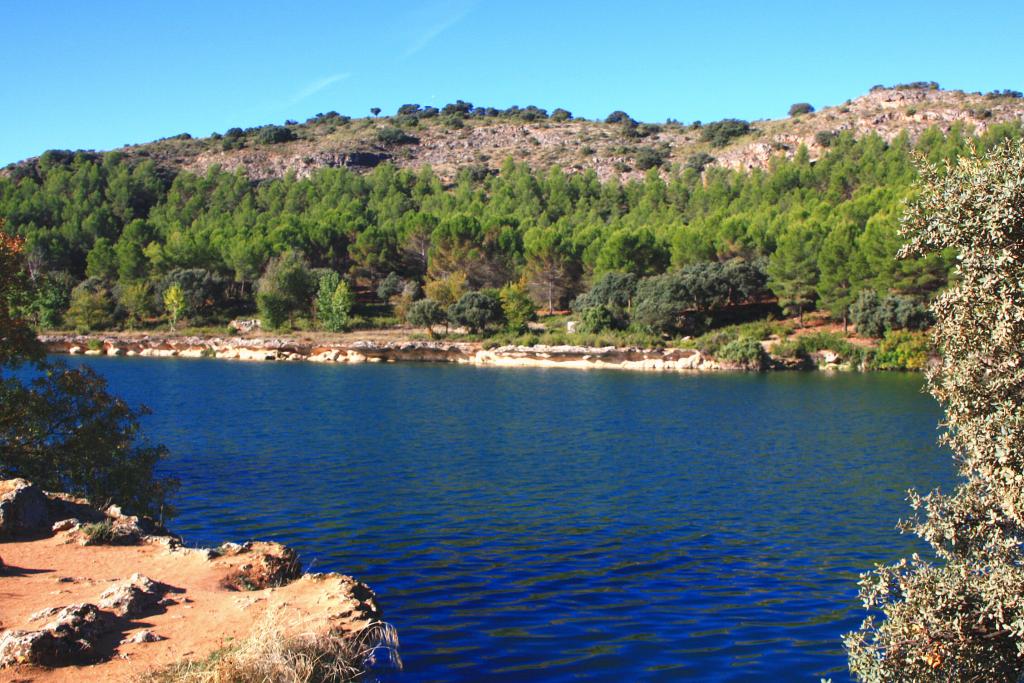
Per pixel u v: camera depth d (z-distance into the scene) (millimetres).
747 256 124688
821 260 104375
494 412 58031
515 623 17625
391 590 19875
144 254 137375
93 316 122312
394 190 195750
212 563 17234
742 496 31266
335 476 34531
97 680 11312
